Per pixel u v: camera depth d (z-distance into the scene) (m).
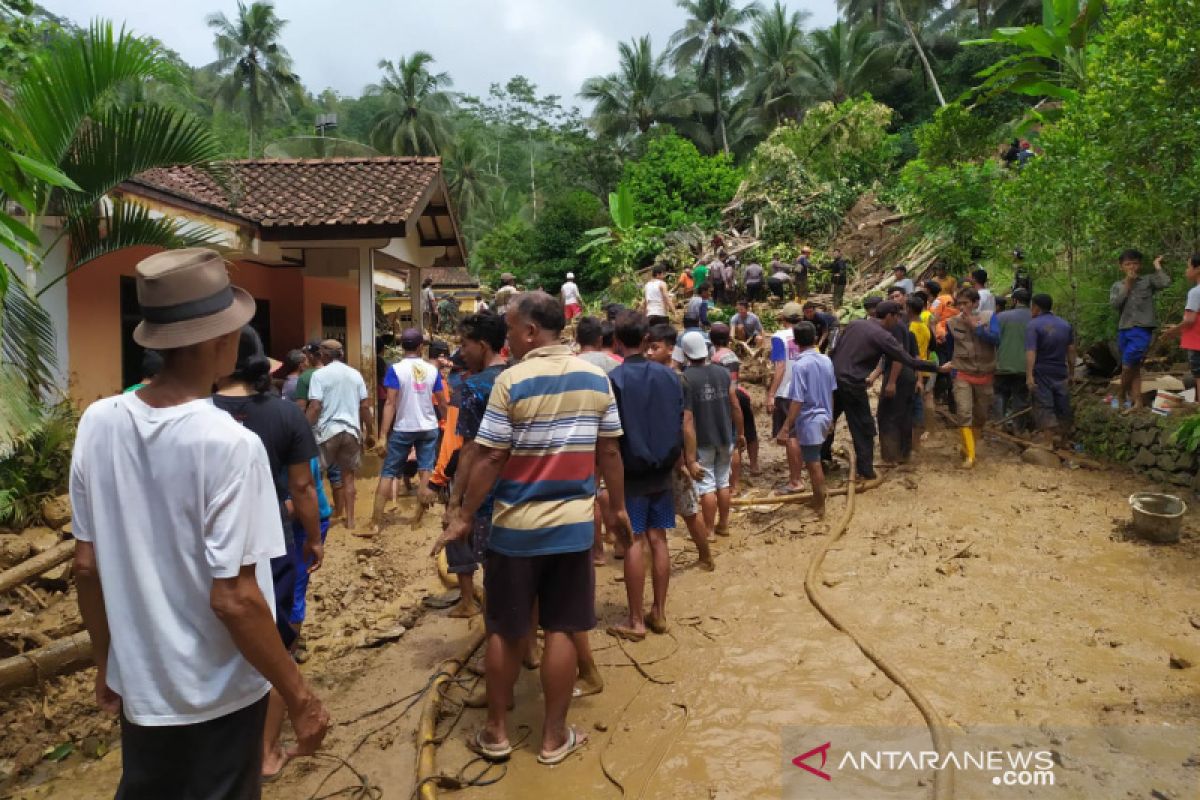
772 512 7.62
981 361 8.58
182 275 2.14
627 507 5.04
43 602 5.98
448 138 54.47
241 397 3.96
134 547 2.12
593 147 49.47
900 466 8.83
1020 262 11.66
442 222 14.95
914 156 38.41
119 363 9.45
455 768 3.79
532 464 3.71
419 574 6.69
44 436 7.04
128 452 2.13
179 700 2.13
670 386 5.02
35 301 6.30
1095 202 9.55
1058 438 9.07
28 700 4.69
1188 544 5.98
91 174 7.07
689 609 5.50
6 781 3.97
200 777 2.18
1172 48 8.45
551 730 3.80
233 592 2.08
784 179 28.11
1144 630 4.71
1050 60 15.63
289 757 3.85
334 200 11.81
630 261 29.39
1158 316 9.62
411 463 9.49
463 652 4.95
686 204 34.88
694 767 3.65
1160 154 8.74
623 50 51.84
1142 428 7.98
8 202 7.12
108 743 4.28
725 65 54.19
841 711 4.05
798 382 7.13
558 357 3.86
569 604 3.79
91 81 6.66
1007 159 18.86
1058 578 5.54
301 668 5.04
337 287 15.21
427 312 23.34
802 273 21.19
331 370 7.72
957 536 6.49
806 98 46.56
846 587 5.62
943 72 42.44
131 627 2.14
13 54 7.41
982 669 4.36
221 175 8.03
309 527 4.20
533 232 41.00
